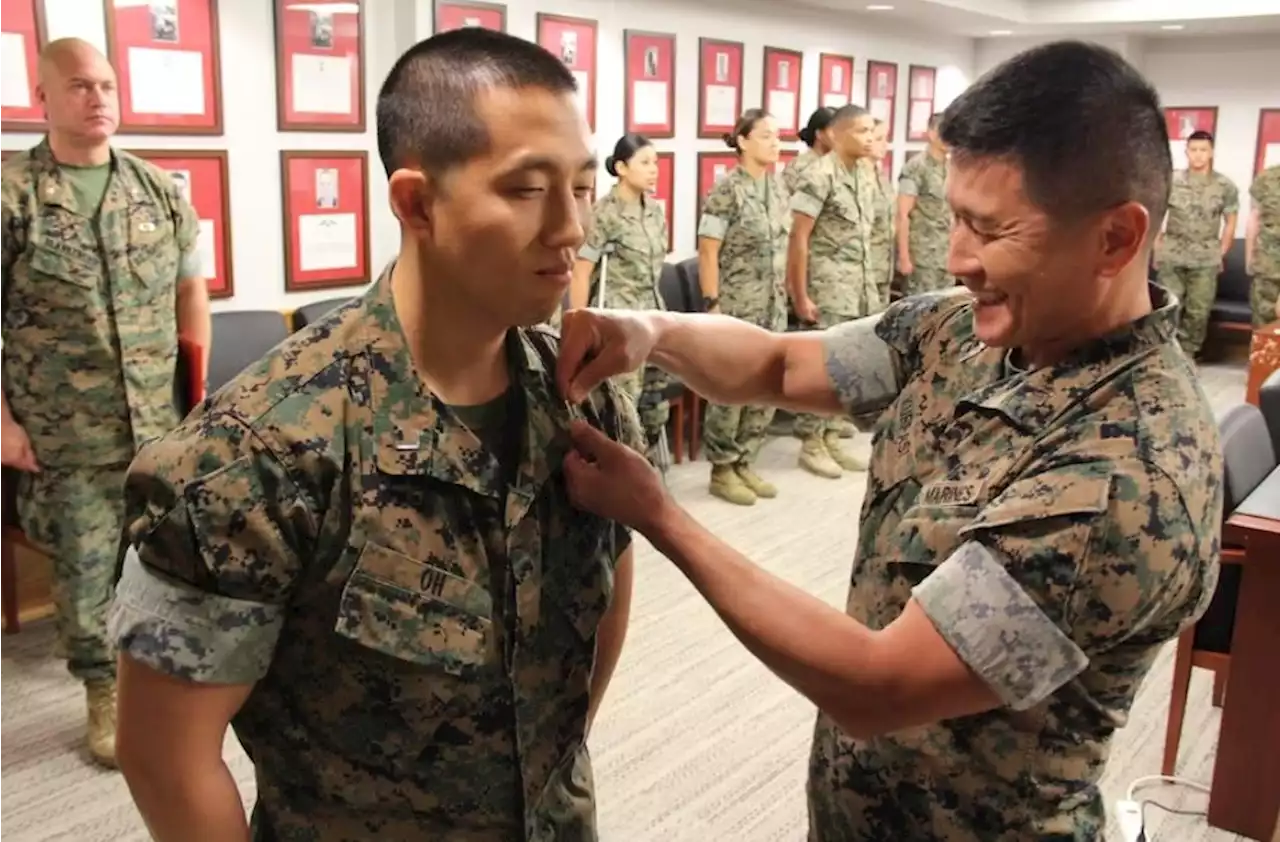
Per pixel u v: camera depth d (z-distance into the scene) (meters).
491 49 0.86
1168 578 0.93
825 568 3.86
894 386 1.28
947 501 1.07
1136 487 0.93
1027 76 0.92
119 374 2.54
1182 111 8.49
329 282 4.01
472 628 0.96
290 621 0.95
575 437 1.05
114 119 2.48
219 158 3.59
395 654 0.93
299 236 3.88
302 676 0.96
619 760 2.64
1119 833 2.35
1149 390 0.98
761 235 4.75
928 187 6.35
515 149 0.84
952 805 1.12
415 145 0.87
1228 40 8.19
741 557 1.04
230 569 0.87
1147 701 2.97
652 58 5.25
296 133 3.79
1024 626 0.94
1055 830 1.09
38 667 2.99
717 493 4.66
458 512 0.96
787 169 5.32
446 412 0.96
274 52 3.68
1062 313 0.98
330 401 0.91
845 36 6.67
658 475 1.06
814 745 1.29
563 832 1.11
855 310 5.12
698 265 5.17
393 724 0.97
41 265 2.42
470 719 0.99
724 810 2.45
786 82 6.20
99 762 2.55
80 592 2.51
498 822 1.04
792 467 5.16
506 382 1.03
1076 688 1.03
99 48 3.21
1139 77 0.94
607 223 4.39
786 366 1.37
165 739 0.92
